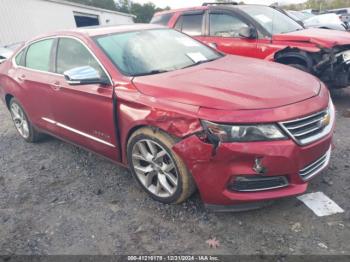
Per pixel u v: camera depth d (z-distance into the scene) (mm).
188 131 2734
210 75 3281
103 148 3730
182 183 2975
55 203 3541
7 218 3369
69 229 3105
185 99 2836
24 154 4906
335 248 2582
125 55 3625
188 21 7098
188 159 2777
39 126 4805
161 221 3076
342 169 3641
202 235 2852
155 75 3377
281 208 3072
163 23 7531
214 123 2615
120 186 3734
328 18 10539
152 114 2955
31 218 3330
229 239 2775
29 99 4688
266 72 3381
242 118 2580
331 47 5230
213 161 2676
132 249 2787
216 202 2830
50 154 4793
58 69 4160
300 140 2691
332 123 3057
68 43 4074
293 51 5594
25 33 20984
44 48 4492
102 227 3086
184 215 3117
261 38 5973
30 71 4641
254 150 2570
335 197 3166
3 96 5344
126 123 3236
